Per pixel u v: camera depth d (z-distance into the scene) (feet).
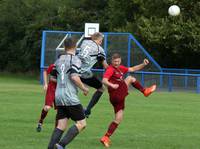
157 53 241.55
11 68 323.37
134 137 75.72
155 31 217.56
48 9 300.81
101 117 98.94
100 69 198.29
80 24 289.33
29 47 309.83
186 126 88.99
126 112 108.88
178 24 215.10
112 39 205.05
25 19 313.94
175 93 178.40
